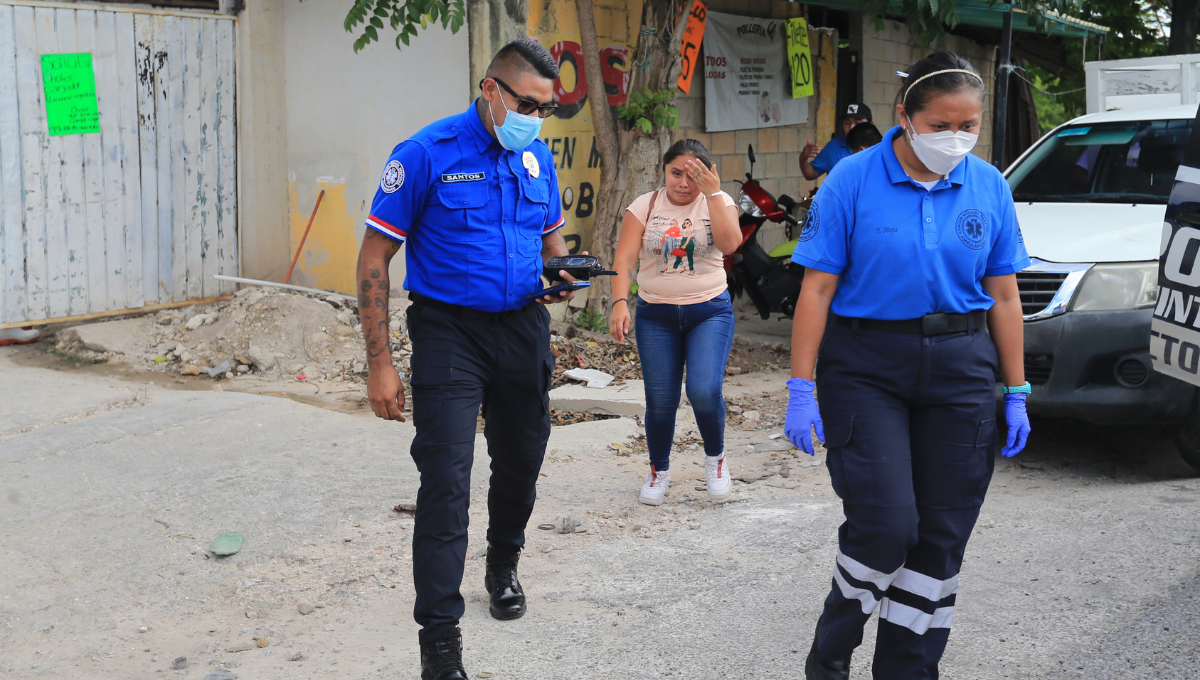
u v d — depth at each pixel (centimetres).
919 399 266
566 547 438
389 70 855
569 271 326
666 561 417
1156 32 1614
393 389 308
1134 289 493
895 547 258
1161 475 529
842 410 268
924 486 271
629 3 906
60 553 411
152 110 844
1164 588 365
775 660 329
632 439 609
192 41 860
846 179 267
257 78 892
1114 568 385
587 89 841
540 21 823
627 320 469
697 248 458
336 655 337
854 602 269
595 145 885
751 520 462
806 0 1097
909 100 255
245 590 390
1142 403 488
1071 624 341
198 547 421
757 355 838
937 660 277
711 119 1047
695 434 620
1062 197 635
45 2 776
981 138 1591
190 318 828
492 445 346
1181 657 316
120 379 721
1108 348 491
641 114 837
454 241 312
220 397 632
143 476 493
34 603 372
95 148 816
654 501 490
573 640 346
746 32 1084
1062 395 504
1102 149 652
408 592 389
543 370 331
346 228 902
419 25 832
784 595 379
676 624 357
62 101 793
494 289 313
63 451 522
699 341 469
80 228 815
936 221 262
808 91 1187
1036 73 2008
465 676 296
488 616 366
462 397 310
